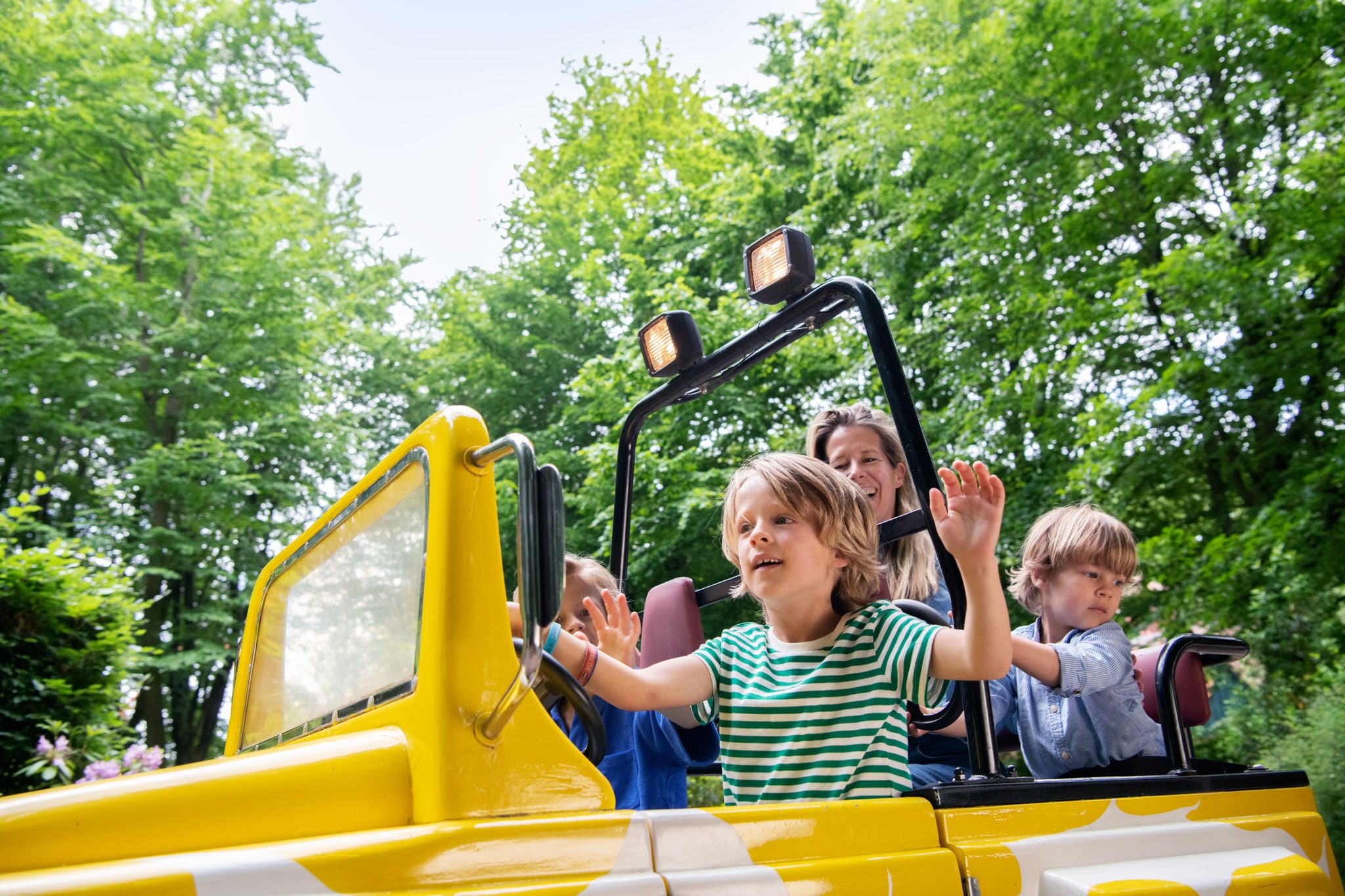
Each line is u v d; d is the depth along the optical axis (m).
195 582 14.58
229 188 14.15
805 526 1.81
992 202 10.17
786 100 13.35
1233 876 1.59
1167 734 1.88
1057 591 2.41
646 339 2.82
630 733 2.23
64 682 7.37
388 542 1.47
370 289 18.89
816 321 2.29
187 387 13.73
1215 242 8.18
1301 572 8.00
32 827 1.12
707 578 9.80
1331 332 8.63
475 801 1.18
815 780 1.69
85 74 13.39
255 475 13.91
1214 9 8.89
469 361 15.30
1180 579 8.24
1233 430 8.98
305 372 15.02
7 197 13.11
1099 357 9.70
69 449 14.44
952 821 1.40
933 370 11.19
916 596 2.62
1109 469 8.21
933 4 10.59
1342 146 7.77
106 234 14.58
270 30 16.91
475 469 1.34
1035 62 9.70
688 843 1.18
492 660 1.26
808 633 1.87
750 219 12.44
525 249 16.11
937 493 1.61
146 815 1.16
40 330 12.09
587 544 10.25
